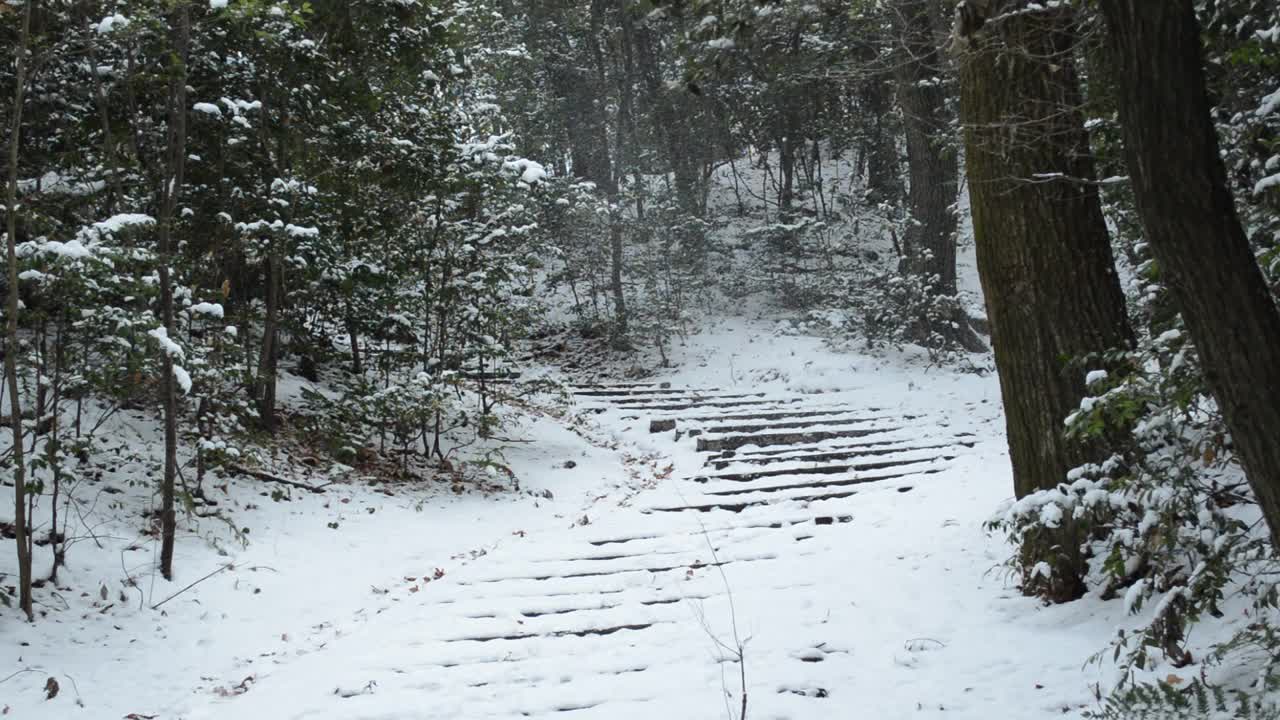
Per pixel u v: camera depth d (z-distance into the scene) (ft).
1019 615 15.90
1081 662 13.71
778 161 75.51
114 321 16.21
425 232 30.71
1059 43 15.37
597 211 50.01
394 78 27.91
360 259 28.86
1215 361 8.32
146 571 17.38
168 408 17.47
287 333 33.06
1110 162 15.55
